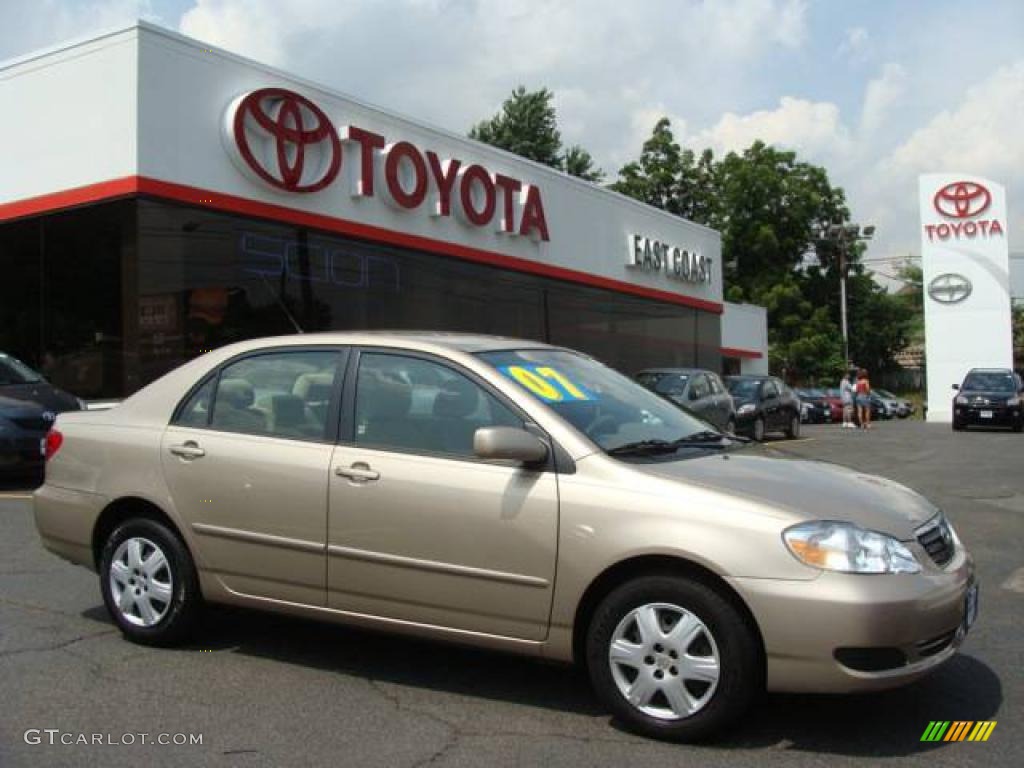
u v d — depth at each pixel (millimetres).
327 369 4824
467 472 4270
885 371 66688
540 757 3738
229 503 4816
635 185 50156
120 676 4672
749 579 3697
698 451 4520
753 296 50344
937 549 4059
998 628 5520
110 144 12797
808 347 48750
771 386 21812
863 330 61062
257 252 14273
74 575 6656
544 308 21312
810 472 4344
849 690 3643
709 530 3803
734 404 19516
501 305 19812
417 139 17438
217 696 4414
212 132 13625
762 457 4570
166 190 12906
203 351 13422
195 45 13406
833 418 37188
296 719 4141
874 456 16328
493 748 3826
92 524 5254
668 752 3781
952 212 32312
